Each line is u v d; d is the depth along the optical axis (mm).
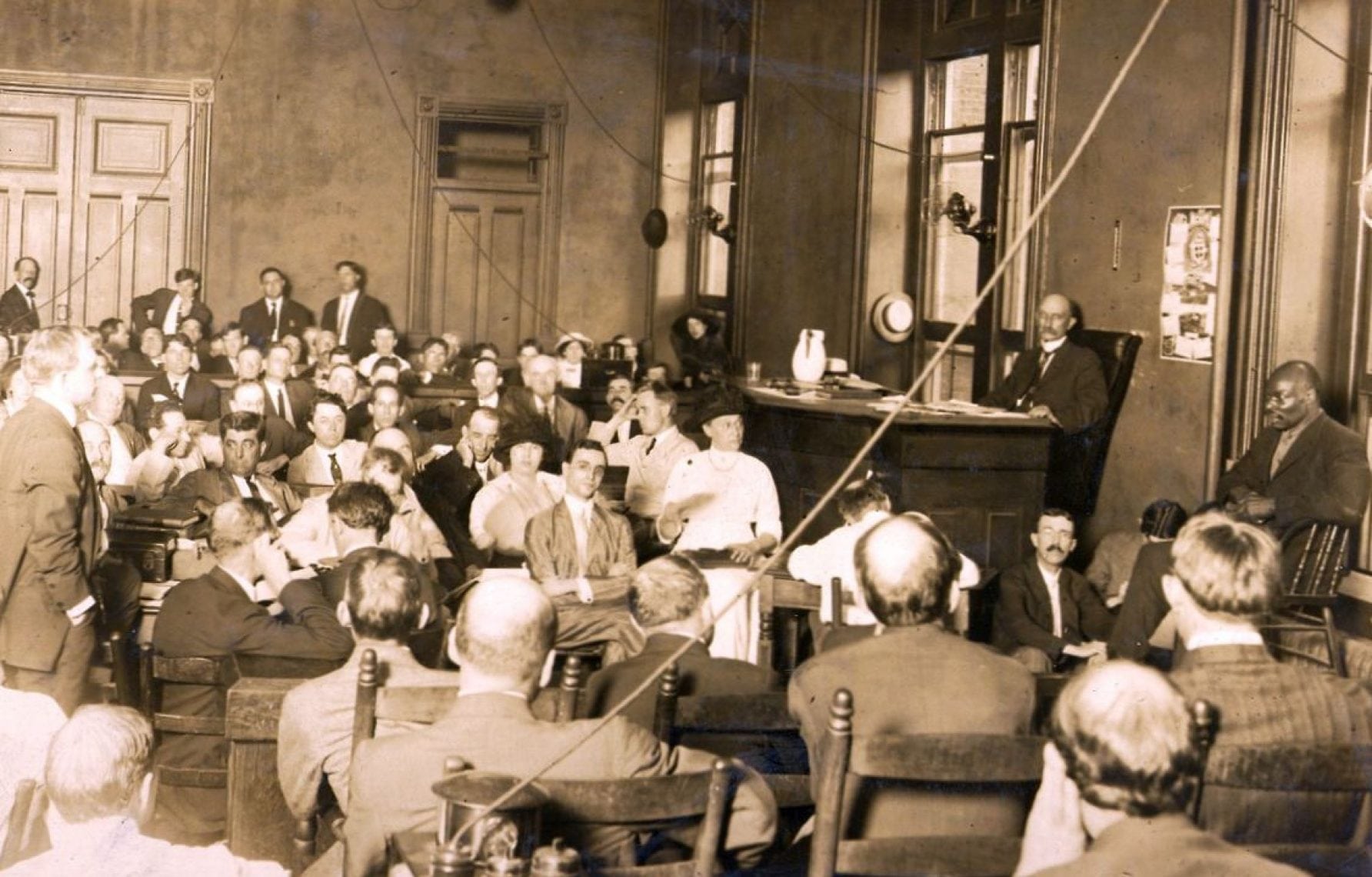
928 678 2955
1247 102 7055
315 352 13938
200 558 5555
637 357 14586
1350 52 6566
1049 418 7637
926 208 10906
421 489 7895
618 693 3461
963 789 2844
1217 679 2750
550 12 15570
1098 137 8211
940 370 10844
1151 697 2145
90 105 15031
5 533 4988
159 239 15180
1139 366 7844
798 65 12172
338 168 15367
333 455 7668
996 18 9938
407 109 15445
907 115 11141
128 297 15156
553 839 2516
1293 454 6035
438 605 4734
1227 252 7059
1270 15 6871
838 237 11594
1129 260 7934
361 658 3213
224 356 13109
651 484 7672
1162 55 7664
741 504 6773
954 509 7570
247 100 15203
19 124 14953
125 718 2684
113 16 15000
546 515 6168
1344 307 6590
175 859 2619
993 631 6352
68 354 5039
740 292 12906
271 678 4070
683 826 2643
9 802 3258
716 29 14094
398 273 15523
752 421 8703
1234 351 7090
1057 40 8594
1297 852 2457
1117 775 2113
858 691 2934
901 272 11266
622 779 2514
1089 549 8133
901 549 3023
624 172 15750
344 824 3299
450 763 2549
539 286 15727
